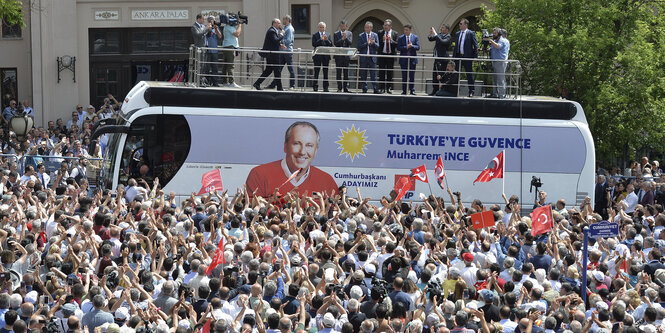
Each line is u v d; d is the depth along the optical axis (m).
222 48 41.16
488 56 45.72
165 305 21.89
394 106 41.62
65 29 62.25
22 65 66.06
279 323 20.31
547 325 21.41
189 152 40.38
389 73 43.56
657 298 24.16
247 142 40.75
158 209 32.72
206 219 29.12
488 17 54.19
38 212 29.27
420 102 41.66
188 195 40.31
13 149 48.34
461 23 42.97
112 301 21.23
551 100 42.25
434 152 41.59
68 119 62.41
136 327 19.72
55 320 20.50
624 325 21.69
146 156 40.19
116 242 26.98
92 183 41.97
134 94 40.59
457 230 30.34
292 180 40.94
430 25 67.06
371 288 23.38
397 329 20.61
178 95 40.53
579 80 52.31
